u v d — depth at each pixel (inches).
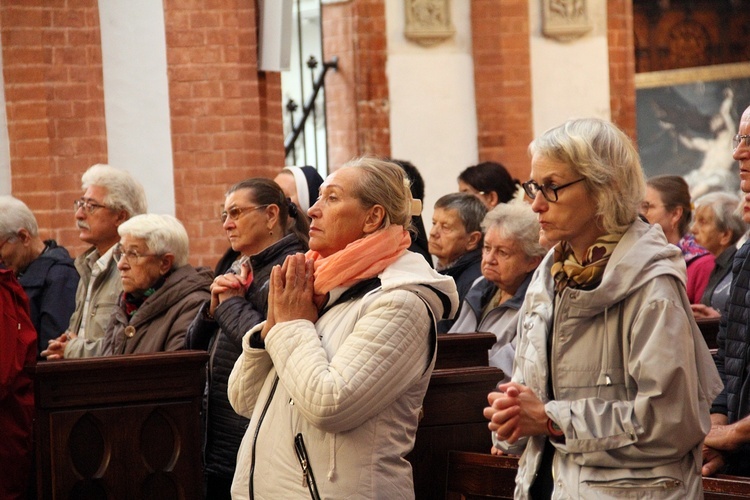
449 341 199.8
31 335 212.8
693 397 118.3
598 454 120.0
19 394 210.7
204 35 422.0
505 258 217.5
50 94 403.5
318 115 570.9
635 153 125.2
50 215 403.5
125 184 262.1
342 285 139.4
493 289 232.1
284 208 208.5
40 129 401.7
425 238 235.0
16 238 268.7
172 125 421.4
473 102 506.0
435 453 184.2
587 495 120.6
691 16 660.1
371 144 495.5
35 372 186.1
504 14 502.0
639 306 120.4
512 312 216.2
